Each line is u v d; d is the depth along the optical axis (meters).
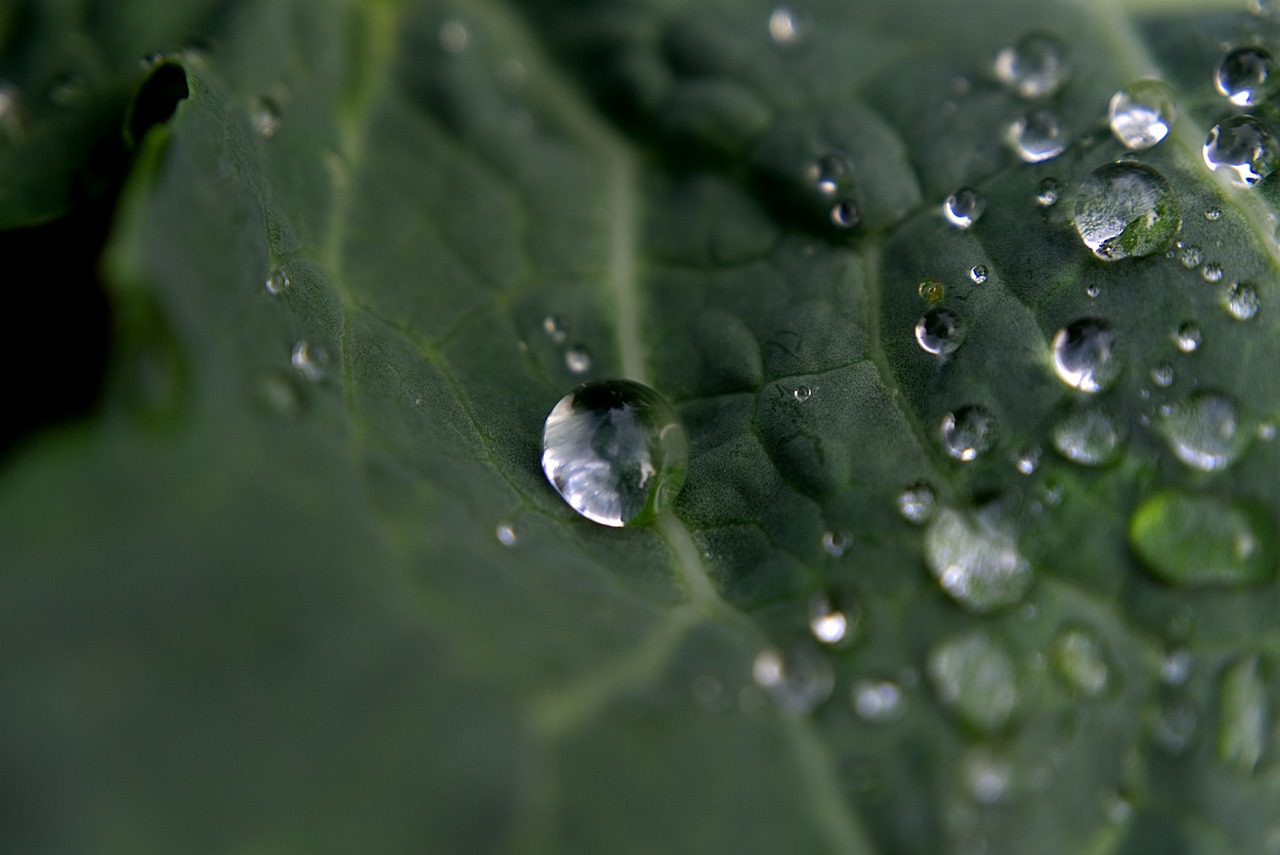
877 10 0.14
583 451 0.13
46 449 0.12
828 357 0.13
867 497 0.13
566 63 0.14
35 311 0.12
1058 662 0.13
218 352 0.12
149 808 0.11
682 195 0.14
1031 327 0.13
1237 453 0.13
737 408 0.13
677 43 0.14
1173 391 0.13
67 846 0.11
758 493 0.13
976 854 0.12
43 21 0.14
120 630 0.11
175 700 0.11
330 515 0.12
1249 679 0.13
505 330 0.13
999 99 0.14
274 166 0.13
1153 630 0.13
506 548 0.12
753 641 0.13
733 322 0.13
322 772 0.12
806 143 0.14
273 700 0.12
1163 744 0.12
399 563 0.12
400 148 0.14
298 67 0.14
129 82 0.13
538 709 0.12
